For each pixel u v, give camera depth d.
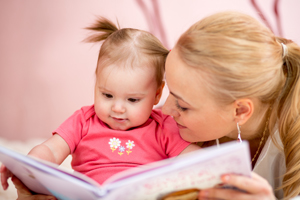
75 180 0.72
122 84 1.05
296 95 1.01
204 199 0.79
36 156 1.02
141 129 1.14
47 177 0.77
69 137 1.13
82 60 2.62
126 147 1.11
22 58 2.64
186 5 2.65
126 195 0.71
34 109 2.44
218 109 0.92
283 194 1.16
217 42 0.87
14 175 0.95
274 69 0.93
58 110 2.43
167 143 1.14
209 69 0.86
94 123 1.17
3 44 2.68
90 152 1.12
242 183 0.73
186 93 0.90
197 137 1.04
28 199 0.97
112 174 1.07
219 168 0.71
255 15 2.54
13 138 2.27
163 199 0.78
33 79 2.58
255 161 1.24
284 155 1.14
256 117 1.05
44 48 2.66
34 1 2.77
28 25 2.72
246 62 0.87
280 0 2.56
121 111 1.07
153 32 2.60
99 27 1.24
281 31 2.46
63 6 2.73
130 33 1.13
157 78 1.11
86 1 2.71
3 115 2.40
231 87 0.88
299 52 1.00
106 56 1.09
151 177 0.67
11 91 2.53
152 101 1.11
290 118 1.03
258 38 0.90
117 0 2.69
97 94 1.11
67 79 2.57
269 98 0.99
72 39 2.67
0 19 2.74
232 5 2.62
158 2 2.65
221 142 1.22
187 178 0.72
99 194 0.68
